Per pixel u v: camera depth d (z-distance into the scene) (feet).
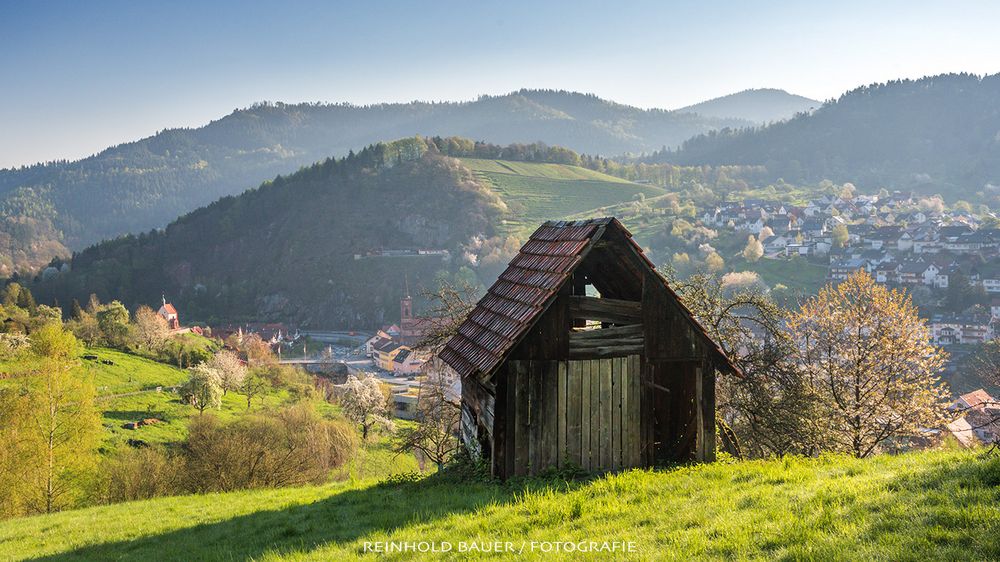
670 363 52.54
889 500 28.89
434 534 35.24
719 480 38.81
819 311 104.63
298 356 601.21
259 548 40.75
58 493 132.57
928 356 100.32
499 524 35.06
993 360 200.75
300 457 148.77
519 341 46.80
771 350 79.87
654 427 51.75
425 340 88.17
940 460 35.42
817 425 77.87
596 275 56.49
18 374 140.46
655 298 49.78
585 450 48.29
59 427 135.44
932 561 22.65
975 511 25.72
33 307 504.43
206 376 281.95
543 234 58.29
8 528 67.51
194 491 134.10
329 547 36.45
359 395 255.50
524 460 47.39
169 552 45.44
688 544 27.78
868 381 98.53
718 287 85.05
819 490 32.12
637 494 37.11
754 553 25.86
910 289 514.68
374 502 49.65
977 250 619.67
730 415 82.02
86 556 49.29
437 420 86.94
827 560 23.97
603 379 48.83
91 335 391.86
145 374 335.88
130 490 136.77
